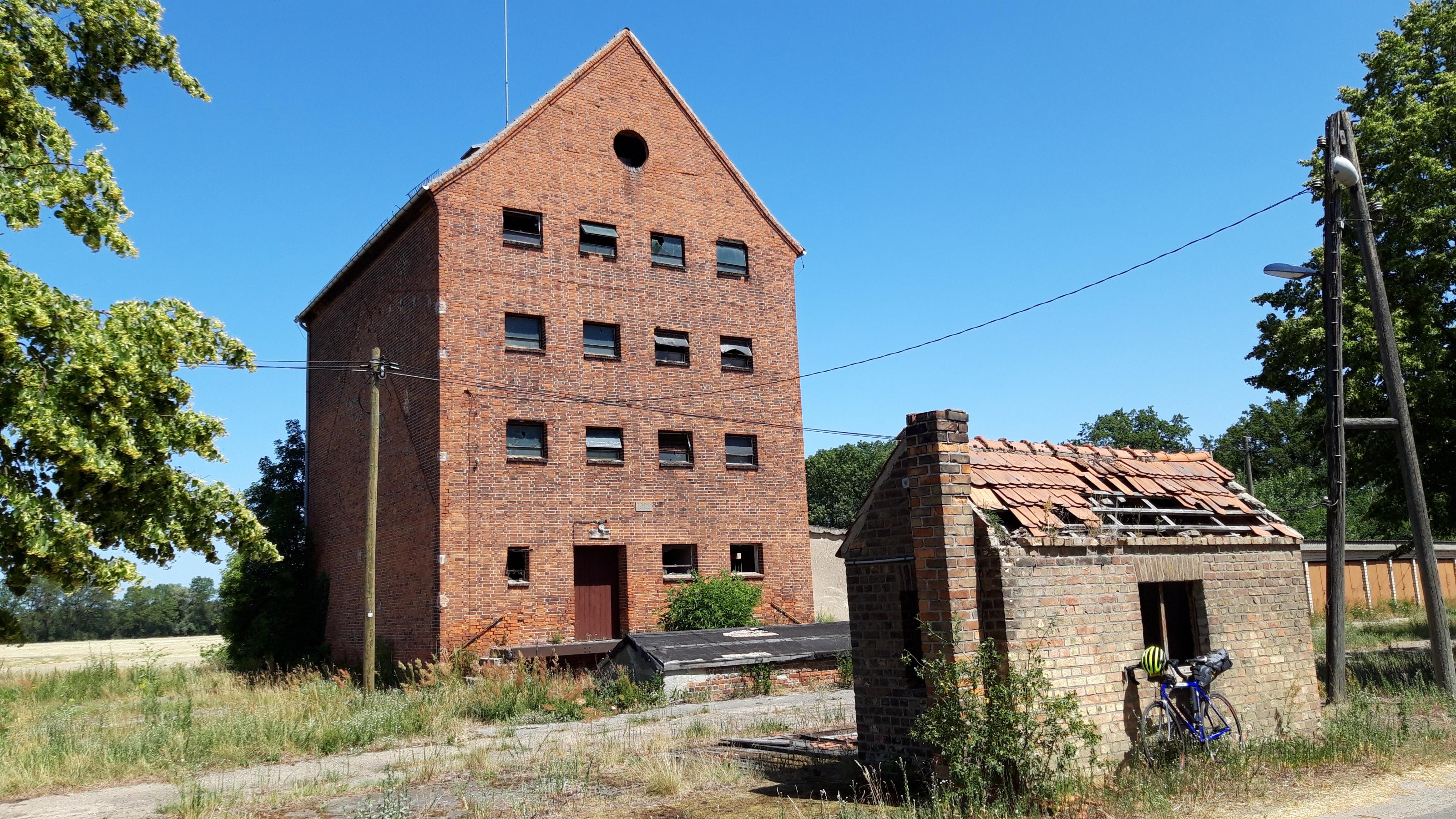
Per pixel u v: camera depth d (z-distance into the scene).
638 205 26.20
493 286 23.69
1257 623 10.79
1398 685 15.09
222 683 22.62
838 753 11.37
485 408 23.12
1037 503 9.67
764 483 26.89
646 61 27.11
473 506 22.56
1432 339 17.62
